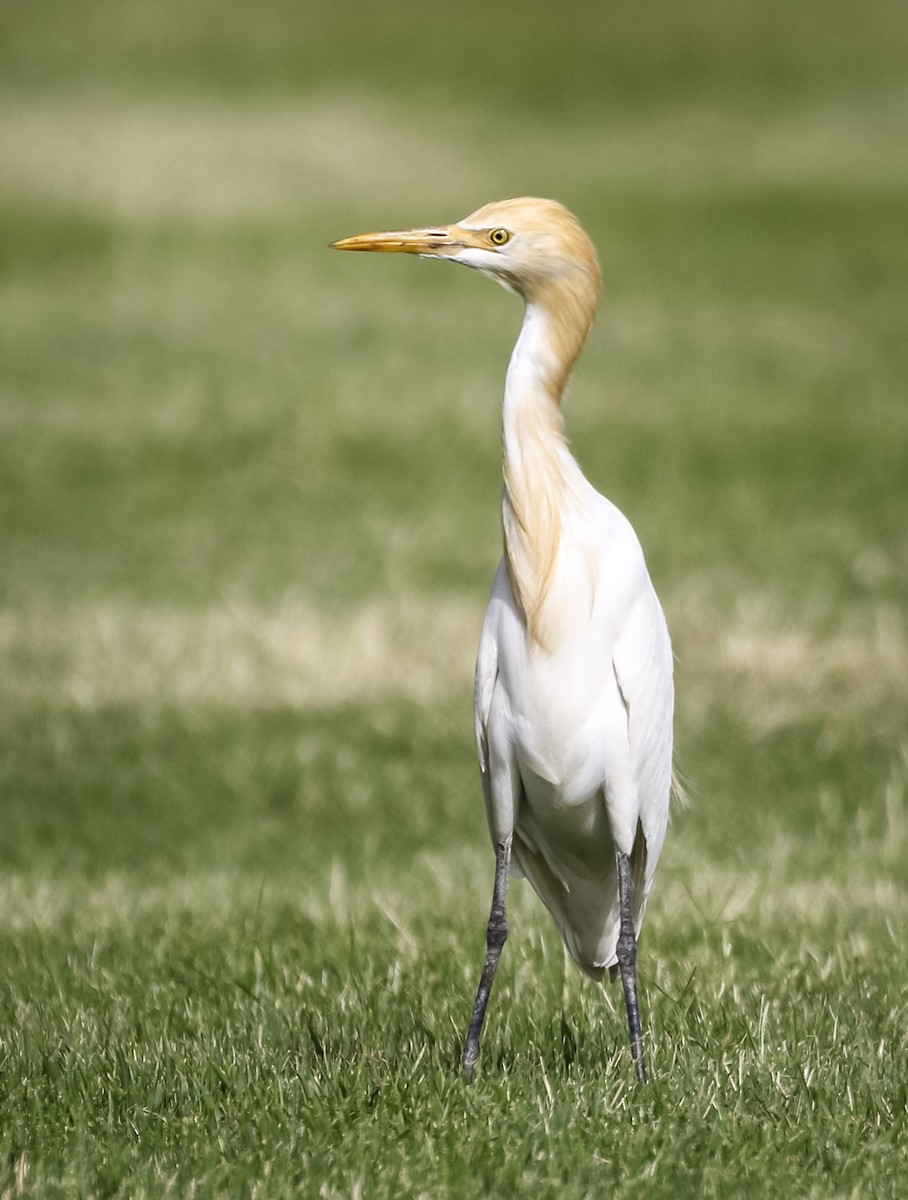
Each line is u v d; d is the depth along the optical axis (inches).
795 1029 253.9
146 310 1056.2
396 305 1091.3
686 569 621.9
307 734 491.8
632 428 826.8
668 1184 200.5
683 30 1856.5
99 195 1277.1
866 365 952.3
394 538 682.2
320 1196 196.9
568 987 281.7
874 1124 219.9
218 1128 216.5
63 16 1829.5
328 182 1346.0
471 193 1332.4
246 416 849.5
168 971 297.9
